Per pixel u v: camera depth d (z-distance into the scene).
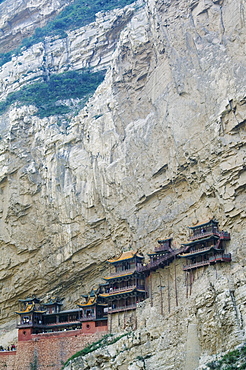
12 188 90.00
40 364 73.25
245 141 67.25
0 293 88.69
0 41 145.38
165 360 59.59
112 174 82.62
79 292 85.38
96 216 84.25
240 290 57.72
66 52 125.38
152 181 77.44
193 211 71.69
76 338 71.94
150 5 86.69
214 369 52.44
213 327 57.03
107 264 83.00
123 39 90.69
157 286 69.62
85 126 91.19
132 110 85.81
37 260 87.19
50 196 87.81
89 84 112.75
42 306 82.44
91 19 132.88
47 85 112.31
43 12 144.50
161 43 83.00
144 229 76.25
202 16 80.12
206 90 73.12
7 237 89.00
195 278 65.44
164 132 77.12
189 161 72.00
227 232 65.75
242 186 66.19
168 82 80.25
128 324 68.75
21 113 97.25
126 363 62.28
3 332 86.69
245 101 68.12
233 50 73.56
